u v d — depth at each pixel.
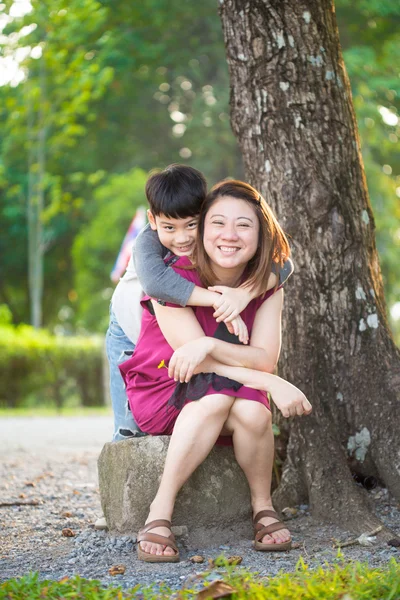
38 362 17.61
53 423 12.48
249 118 4.39
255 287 3.48
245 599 2.60
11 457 7.63
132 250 3.74
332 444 4.09
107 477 3.73
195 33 19.05
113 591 2.76
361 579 2.78
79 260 23.02
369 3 15.50
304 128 4.30
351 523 3.75
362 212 4.41
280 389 3.41
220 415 3.38
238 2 4.36
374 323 4.33
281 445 4.36
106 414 15.06
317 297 4.28
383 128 18.62
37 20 15.34
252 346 3.50
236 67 4.42
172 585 2.96
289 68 4.30
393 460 4.08
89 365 18.20
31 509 4.74
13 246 27.09
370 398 4.22
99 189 22.77
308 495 4.05
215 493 3.59
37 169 20.61
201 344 3.38
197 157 21.66
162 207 3.54
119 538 3.54
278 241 3.56
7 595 2.70
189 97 22.34
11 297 29.77
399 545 3.47
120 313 3.97
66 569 3.26
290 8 4.29
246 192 3.48
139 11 17.09
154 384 3.67
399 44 17.09
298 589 2.64
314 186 4.28
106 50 16.75
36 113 19.86
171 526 3.53
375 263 4.50
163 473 3.42
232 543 3.57
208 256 3.51
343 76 4.42
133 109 21.98
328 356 4.27
